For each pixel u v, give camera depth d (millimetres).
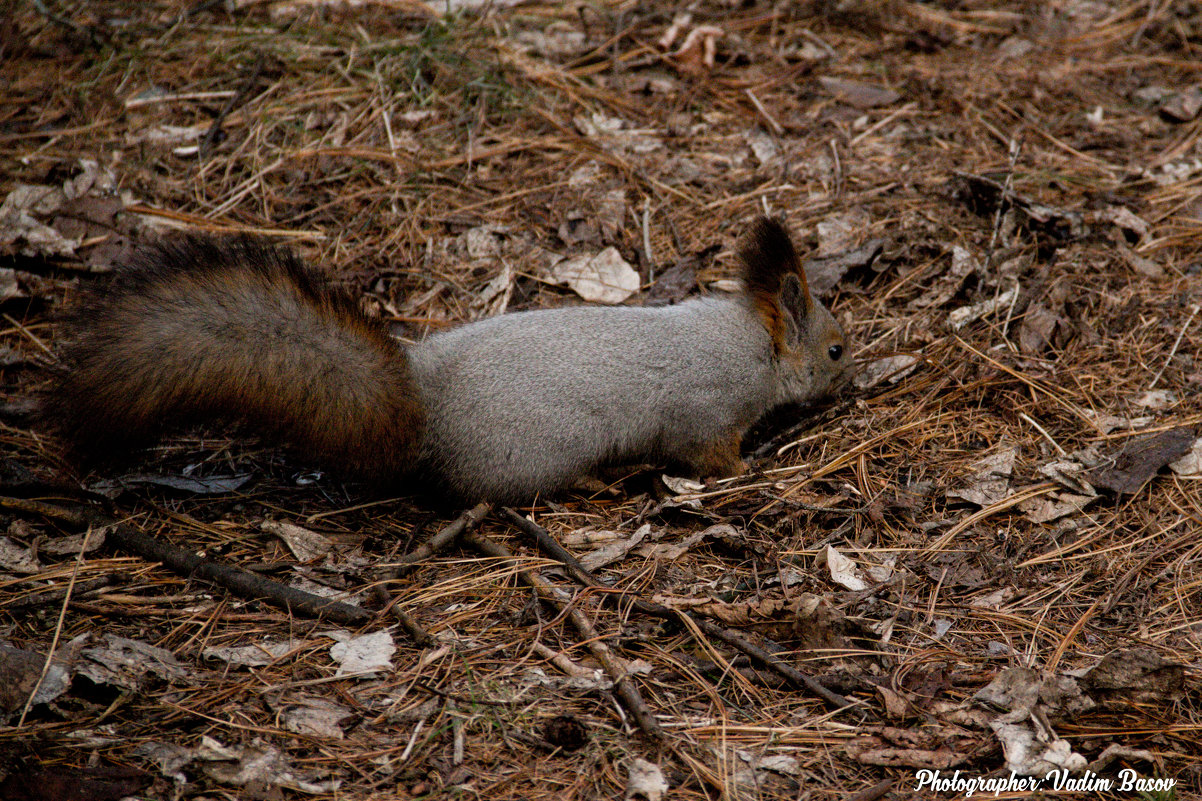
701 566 5211
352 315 5316
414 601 4852
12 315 6844
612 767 3877
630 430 5902
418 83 8703
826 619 4574
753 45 9836
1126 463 5785
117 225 7340
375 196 7789
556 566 5133
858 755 3992
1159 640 4699
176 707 4051
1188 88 9414
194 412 4980
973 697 4277
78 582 4793
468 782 3785
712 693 4297
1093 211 7766
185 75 8812
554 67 9203
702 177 8195
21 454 5824
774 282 6316
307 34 9227
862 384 6801
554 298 7199
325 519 5523
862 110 8992
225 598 4773
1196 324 6859
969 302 7230
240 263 5207
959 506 5695
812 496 5766
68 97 8523
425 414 5543
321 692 4203
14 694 4008
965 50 10000
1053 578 5141
